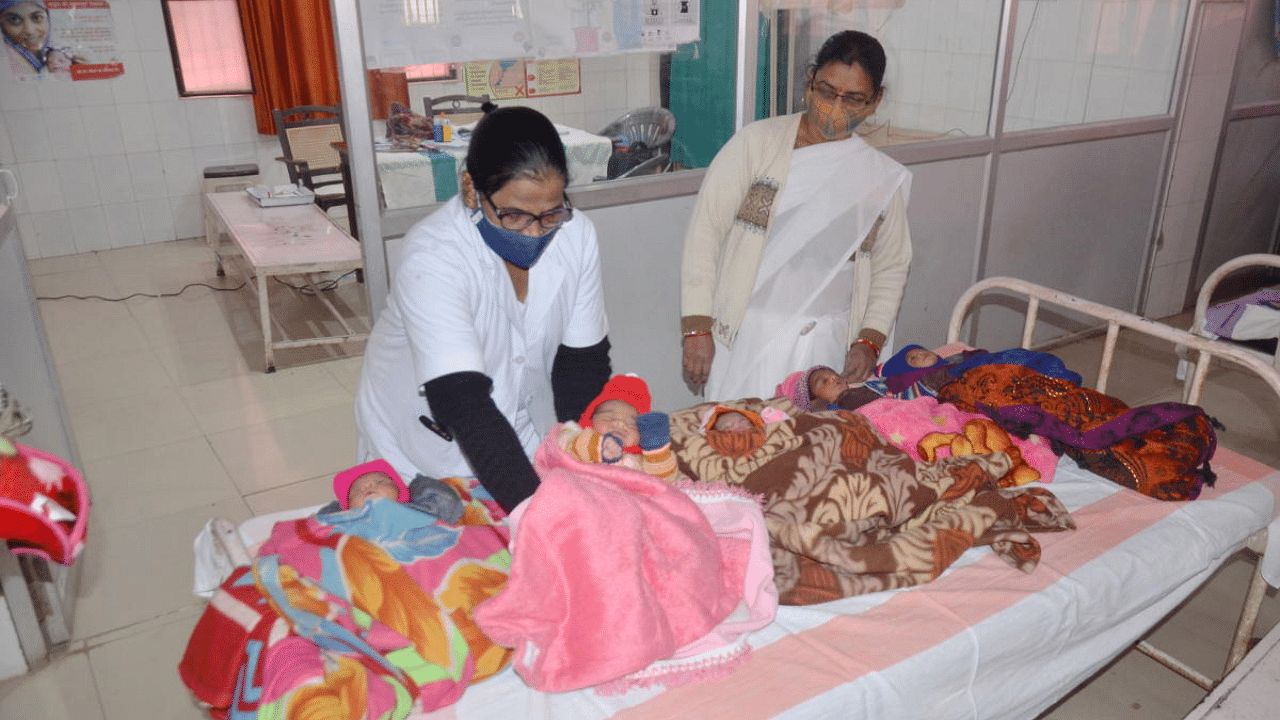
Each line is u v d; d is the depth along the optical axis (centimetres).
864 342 223
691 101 266
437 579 136
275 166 625
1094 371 378
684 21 255
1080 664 163
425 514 146
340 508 162
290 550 138
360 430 178
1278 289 298
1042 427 196
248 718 123
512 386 159
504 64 233
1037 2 357
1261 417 341
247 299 487
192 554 262
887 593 155
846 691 132
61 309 474
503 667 137
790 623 147
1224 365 386
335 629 128
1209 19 379
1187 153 402
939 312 346
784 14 268
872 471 170
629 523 132
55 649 222
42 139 550
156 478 304
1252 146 430
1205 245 438
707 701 129
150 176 588
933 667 139
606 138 258
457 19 223
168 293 498
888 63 302
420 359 135
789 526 158
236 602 133
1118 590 161
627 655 127
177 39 572
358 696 121
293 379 386
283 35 573
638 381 173
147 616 235
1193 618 234
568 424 160
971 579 159
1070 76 379
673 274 281
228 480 303
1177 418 186
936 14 307
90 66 550
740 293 222
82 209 573
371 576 134
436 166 234
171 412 355
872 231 224
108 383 383
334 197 523
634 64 252
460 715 128
